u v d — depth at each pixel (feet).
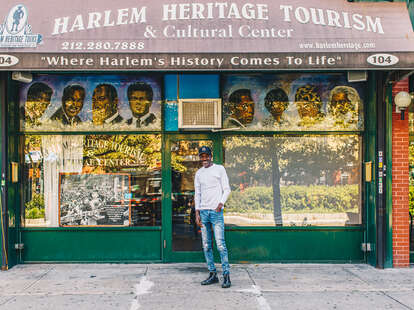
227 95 19.99
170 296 15.02
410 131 19.83
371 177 19.29
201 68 16.69
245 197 20.02
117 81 19.99
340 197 20.04
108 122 20.01
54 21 17.58
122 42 17.07
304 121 20.03
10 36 17.12
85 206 19.95
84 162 20.07
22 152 20.01
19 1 18.06
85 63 16.70
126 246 19.84
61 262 19.70
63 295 15.16
